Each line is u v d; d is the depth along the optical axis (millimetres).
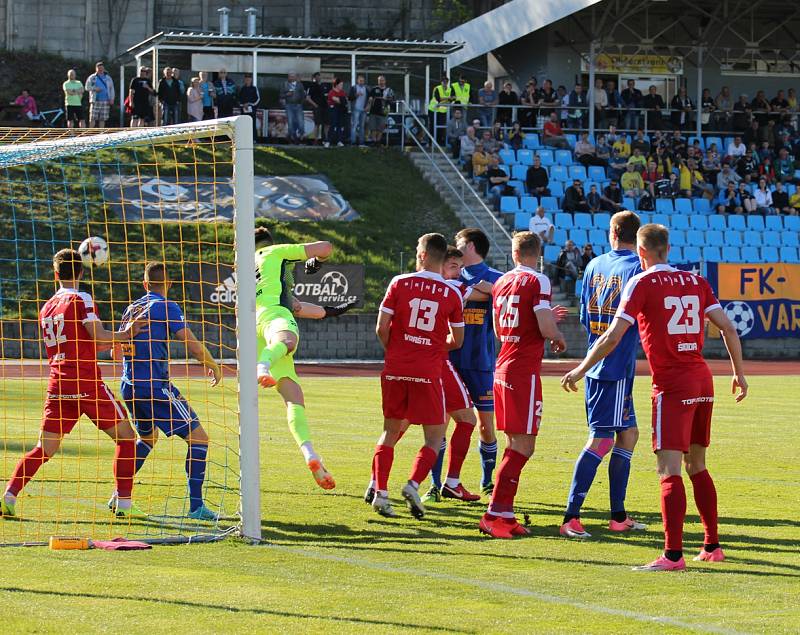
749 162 64688
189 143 16016
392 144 66500
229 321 48062
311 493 17234
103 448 21234
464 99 65000
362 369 44906
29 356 46812
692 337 12750
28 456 15219
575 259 53938
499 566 12523
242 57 64812
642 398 34250
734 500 17094
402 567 12383
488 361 17672
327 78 69938
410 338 15297
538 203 59156
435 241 15531
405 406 15422
